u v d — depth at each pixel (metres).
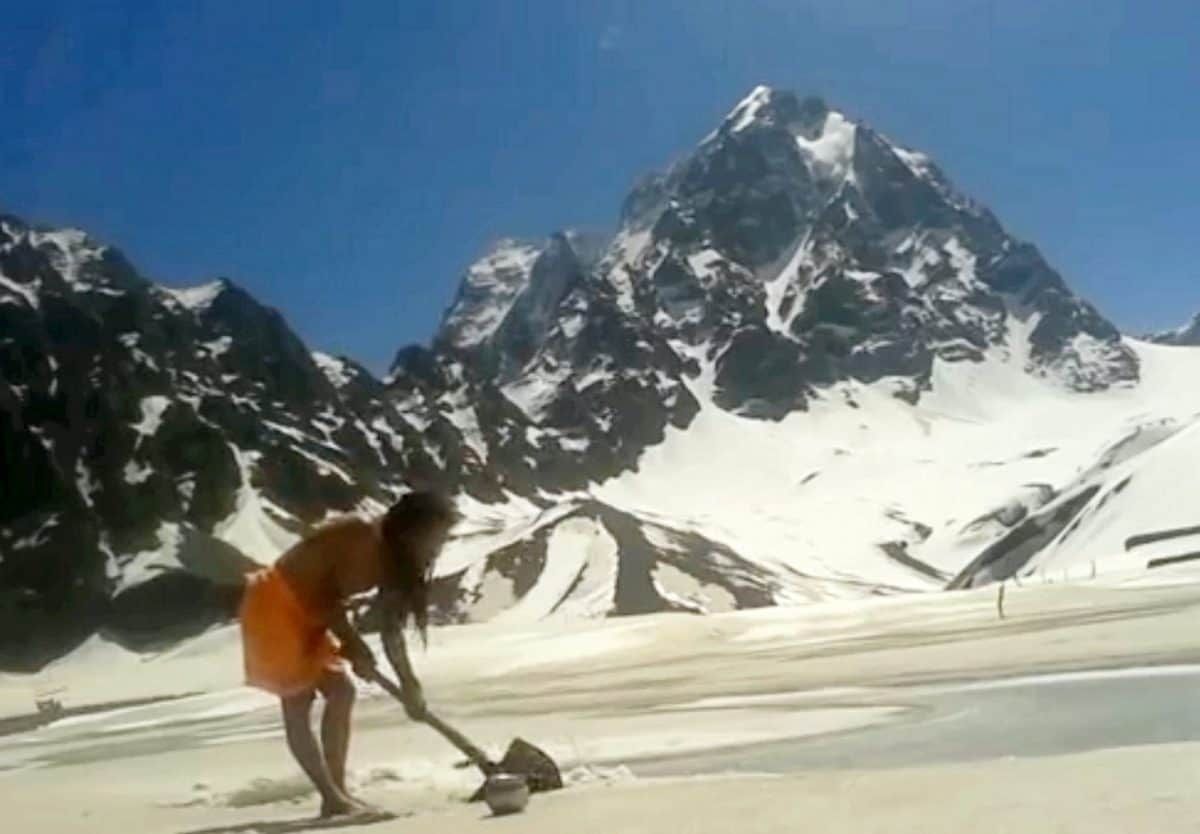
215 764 25.14
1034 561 186.25
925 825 7.82
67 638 189.50
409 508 12.05
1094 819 7.56
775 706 28.23
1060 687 25.83
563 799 11.08
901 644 54.41
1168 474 180.25
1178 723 17.70
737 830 8.27
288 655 11.96
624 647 83.62
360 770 17.20
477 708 39.31
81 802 16.53
